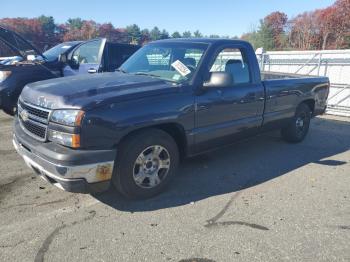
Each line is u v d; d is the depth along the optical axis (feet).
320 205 13.19
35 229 10.99
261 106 17.30
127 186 12.41
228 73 13.84
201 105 14.02
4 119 25.32
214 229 11.29
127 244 10.36
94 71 24.90
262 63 39.42
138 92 12.34
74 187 11.09
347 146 21.31
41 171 11.62
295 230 11.37
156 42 17.35
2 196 13.14
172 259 9.75
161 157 13.26
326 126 27.07
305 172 16.62
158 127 13.26
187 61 14.76
